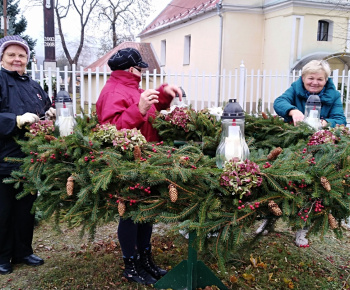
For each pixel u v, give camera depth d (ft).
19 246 10.21
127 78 8.48
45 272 9.94
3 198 9.43
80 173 6.79
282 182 6.11
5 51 9.19
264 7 43.06
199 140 9.21
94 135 7.17
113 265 10.26
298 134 8.36
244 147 6.82
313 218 6.48
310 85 10.16
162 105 9.62
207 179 6.14
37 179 7.22
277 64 42.16
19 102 9.15
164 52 62.39
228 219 6.06
